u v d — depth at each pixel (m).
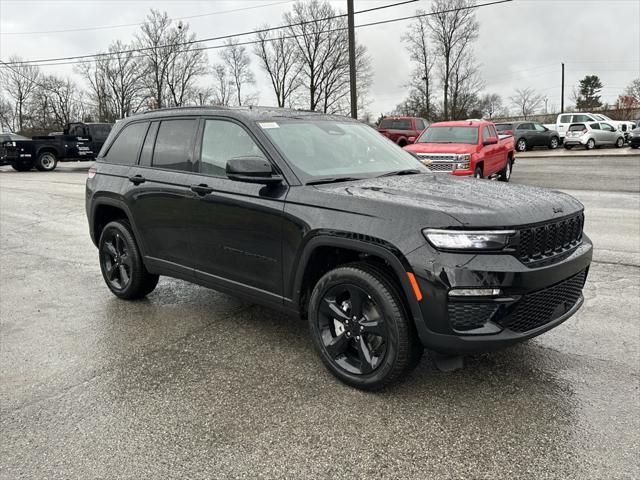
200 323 4.38
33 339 4.08
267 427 2.79
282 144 3.64
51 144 22.97
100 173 5.04
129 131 4.94
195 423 2.84
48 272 6.19
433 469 2.42
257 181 3.39
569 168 19.22
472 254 2.68
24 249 7.48
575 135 27.70
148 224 4.47
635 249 6.70
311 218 3.20
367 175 3.72
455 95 58.44
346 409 2.95
